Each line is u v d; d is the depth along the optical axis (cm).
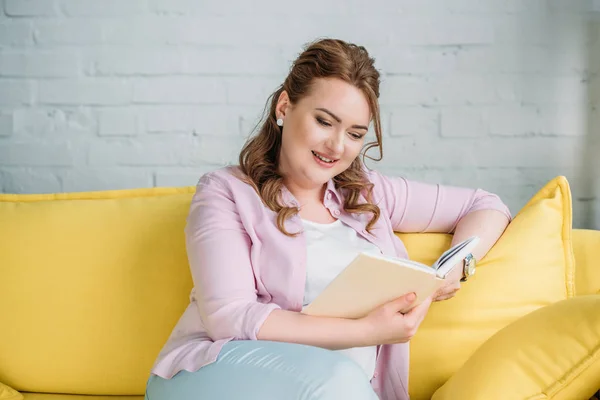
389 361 169
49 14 242
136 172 244
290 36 241
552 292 176
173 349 152
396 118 242
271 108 173
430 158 243
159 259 184
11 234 188
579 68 241
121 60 242
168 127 243
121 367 180
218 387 132
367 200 177
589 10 240
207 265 154
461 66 241
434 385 172
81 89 242
